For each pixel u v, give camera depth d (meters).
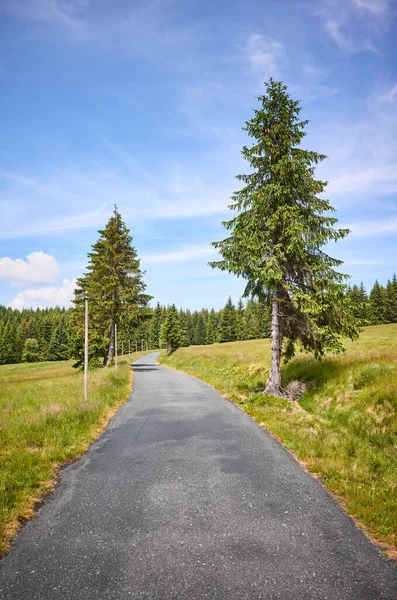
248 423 10.24
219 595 3.27
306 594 3.28
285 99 13.93
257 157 13.95
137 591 3.35
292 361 19.45
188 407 12.82
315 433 8.73
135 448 8.06
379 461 7.01
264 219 13.64
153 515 4.89
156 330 110.88
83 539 4.29
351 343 29.95
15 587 3.43
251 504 5.21
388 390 10.35
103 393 14.47
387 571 3.64
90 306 30.67
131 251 33.47
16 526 4.63
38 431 8.73
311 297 12.88
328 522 4.68
